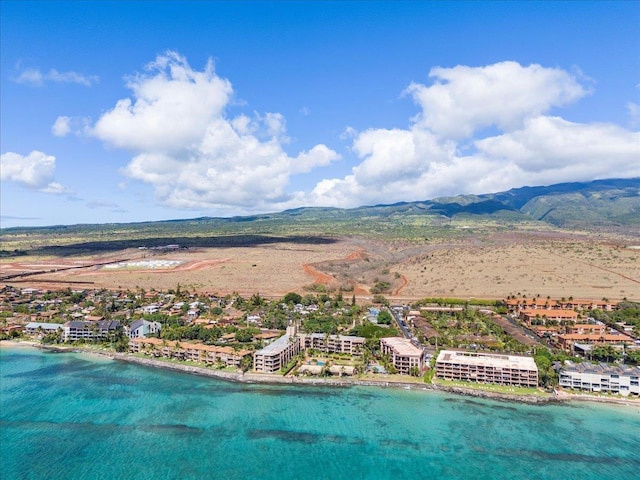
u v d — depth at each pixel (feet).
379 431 621.31
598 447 580.30
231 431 621.31
